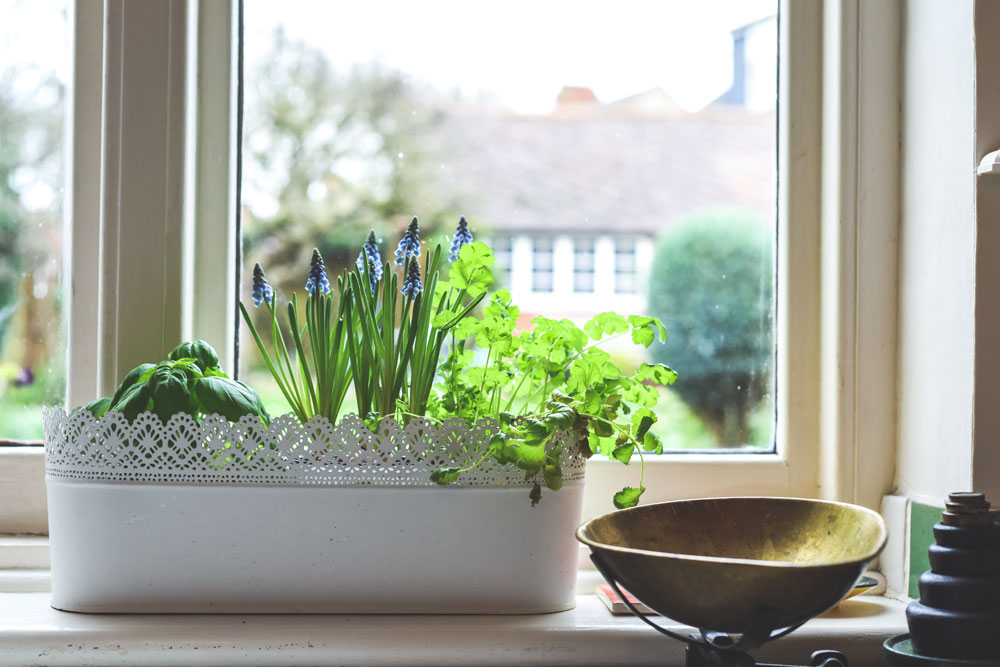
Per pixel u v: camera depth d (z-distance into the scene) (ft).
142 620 2.71
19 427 3.51
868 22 3.44
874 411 3.42
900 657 2.41
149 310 3.30
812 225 3.59
